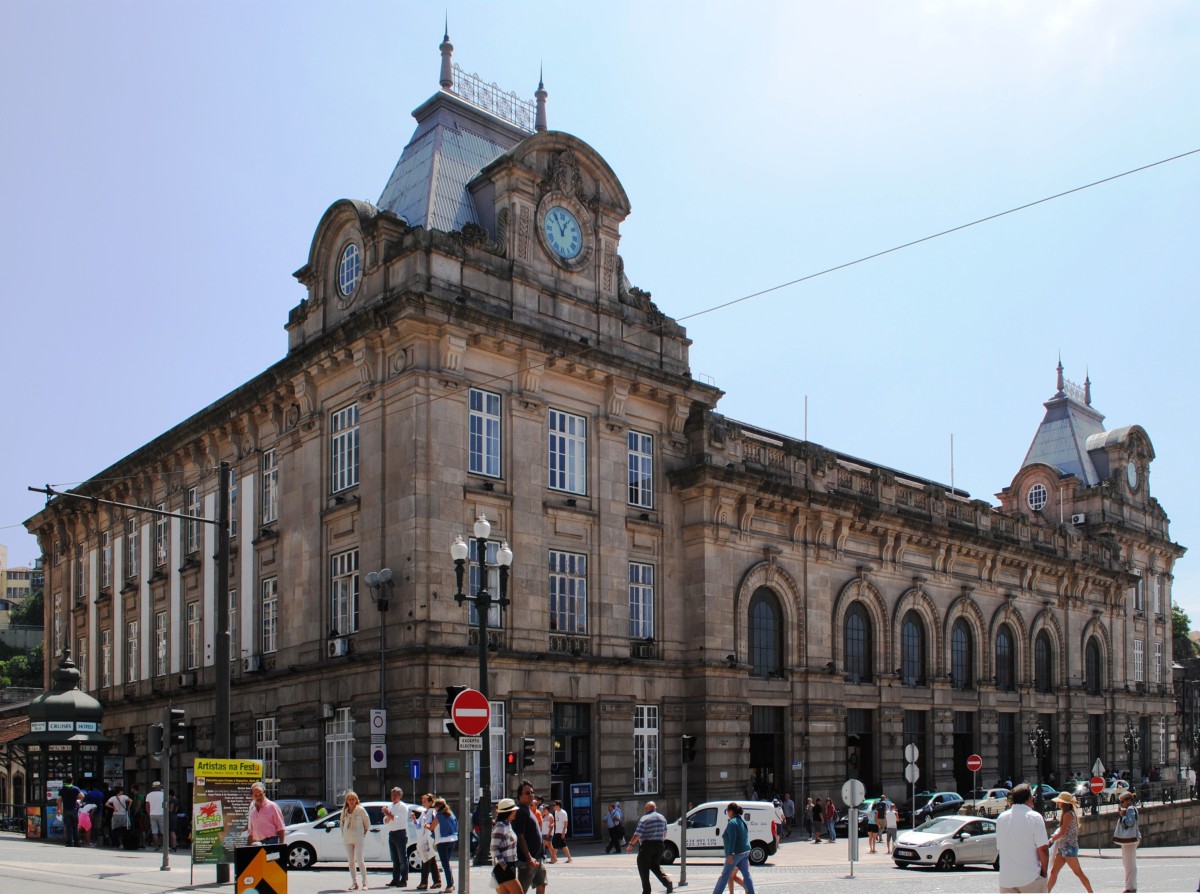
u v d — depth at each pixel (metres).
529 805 20.03
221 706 27.67
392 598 37.69
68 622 65.75
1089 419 85.88
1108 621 75.62
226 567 28.45
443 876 28.47
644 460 46.16
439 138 44.62
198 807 25.98
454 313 39.09
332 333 41.06
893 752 55.50
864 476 56.91
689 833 36.56
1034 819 15.29
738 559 48.22
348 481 41.34
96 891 24.06
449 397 38.88
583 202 45.12
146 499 57.59
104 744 45.72
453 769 36.25
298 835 31.61
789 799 47.84
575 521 42.56
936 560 60.28
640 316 46.75
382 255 40.44
